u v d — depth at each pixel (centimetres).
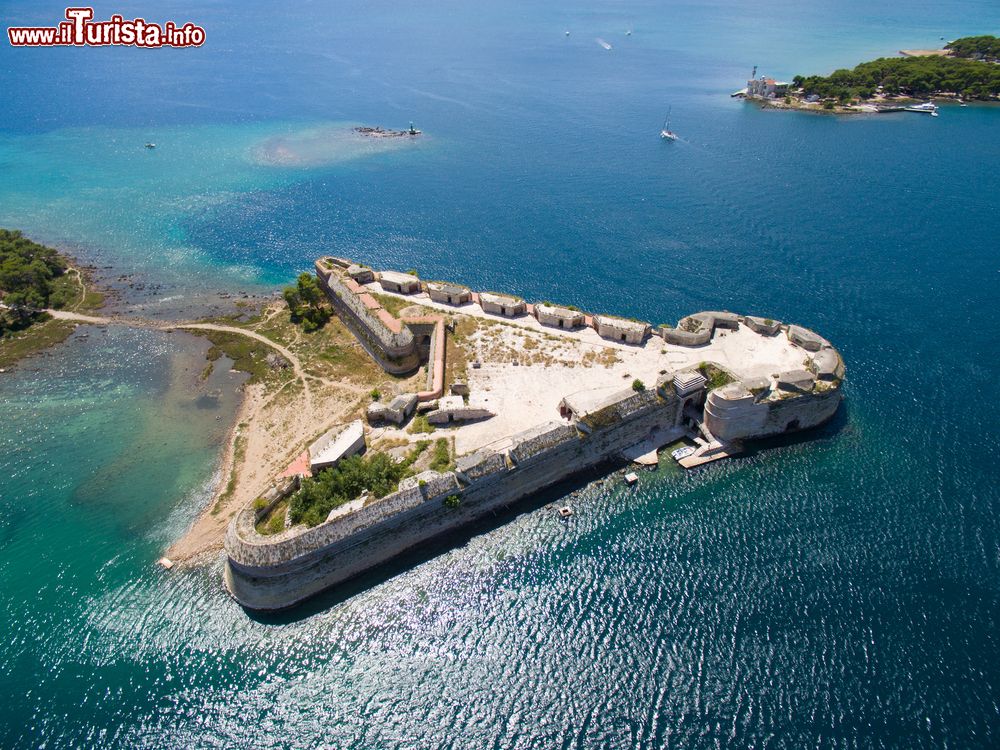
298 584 8231
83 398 12469
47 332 14650
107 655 7838
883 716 6850
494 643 7775
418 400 10881
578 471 10069
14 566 9006
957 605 7900
